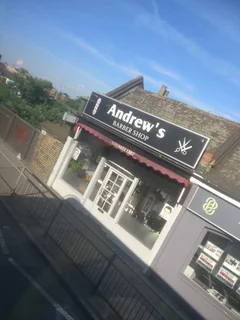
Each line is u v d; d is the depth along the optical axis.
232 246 8.08
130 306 6.55
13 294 5.45
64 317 5.42
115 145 10.86
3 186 9.99
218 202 8.16
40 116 21.67
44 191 11.72
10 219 8.06
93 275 6.95
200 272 8.38
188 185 8.84
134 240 9.73
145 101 14.87
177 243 8.74
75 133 12.62
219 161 10.12
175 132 9.45
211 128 12.22
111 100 11.59
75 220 10.23
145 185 10.59
